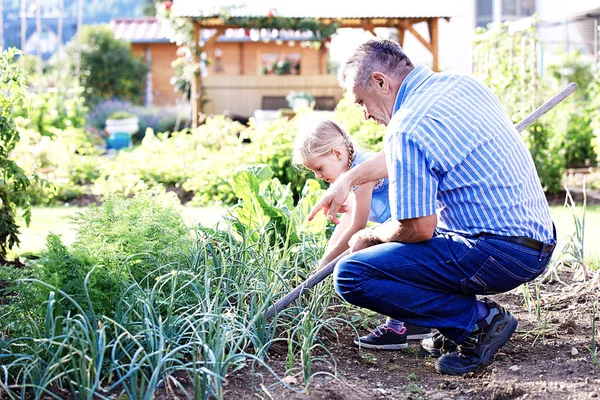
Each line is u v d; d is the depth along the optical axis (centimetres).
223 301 322
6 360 293
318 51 2448
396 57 311
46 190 873
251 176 414
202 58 1513
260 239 391
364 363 333
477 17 1898
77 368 269
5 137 517
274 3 1489
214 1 1453
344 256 331
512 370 310
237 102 1852
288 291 360
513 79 961
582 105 1320
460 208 300
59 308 290
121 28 2630
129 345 286
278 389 279
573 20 1672
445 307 311
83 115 1366
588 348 335
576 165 1212
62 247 306
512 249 297
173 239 355
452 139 288
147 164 997
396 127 291
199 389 260
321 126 361
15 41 3206
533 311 411
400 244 308
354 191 349
